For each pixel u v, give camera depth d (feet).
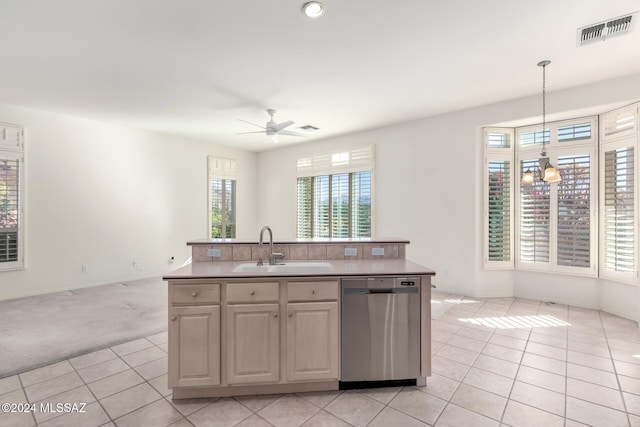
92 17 7.79
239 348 6.97
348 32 8.55
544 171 11.44
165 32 8.49
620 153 12.10
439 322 11.78
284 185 23.97
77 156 16.43
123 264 18.25
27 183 14.85
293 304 7.11
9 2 7.16
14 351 9.27
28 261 14.96
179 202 20.83
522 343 9.95
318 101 13.92
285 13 7.68
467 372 8.18
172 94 13.00
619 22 8.11
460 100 13.92
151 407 6.72
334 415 6.48
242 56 9.86
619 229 12.17
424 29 8.42
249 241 9.06
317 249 9.20
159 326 11.31
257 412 6.57
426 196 16.53
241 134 19.93
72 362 8.66
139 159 18.85
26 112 14.76
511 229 15.15
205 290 6.89
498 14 7.77
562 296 14.02
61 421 6.26
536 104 13.28
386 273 7.29
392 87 12.44
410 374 7.48
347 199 20.20
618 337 10.35
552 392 7.25
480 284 15.14
